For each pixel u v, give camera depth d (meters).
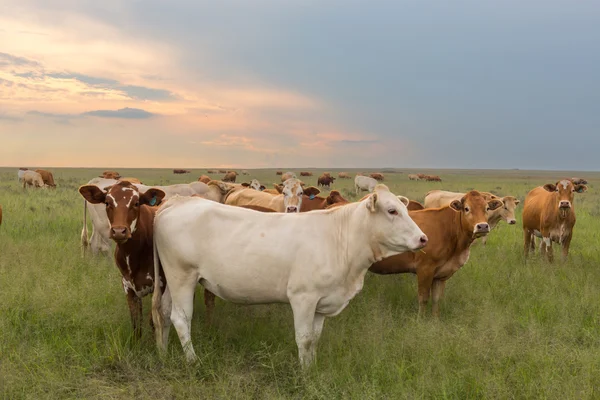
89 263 10.01
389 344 6.55
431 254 8.21
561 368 5.68
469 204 8.12
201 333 6.77
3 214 16.77
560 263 11.65
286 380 5.74
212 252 6.08
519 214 21.84
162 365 5.99
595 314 7.91
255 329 7.19
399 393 5.31
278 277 6.00
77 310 7.23
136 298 6.88
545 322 7.70
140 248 6.59
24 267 8.97
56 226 14.88
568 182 11.91
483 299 8.55
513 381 5.54
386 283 9.64
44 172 37.62
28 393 5.25
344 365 5.98
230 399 5.29
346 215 6.16
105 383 5.70
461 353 6.07
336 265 6.04
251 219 6.15
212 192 14.69
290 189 11.62
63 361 6.06
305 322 5.98
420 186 53.50
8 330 6.62
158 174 99.19
